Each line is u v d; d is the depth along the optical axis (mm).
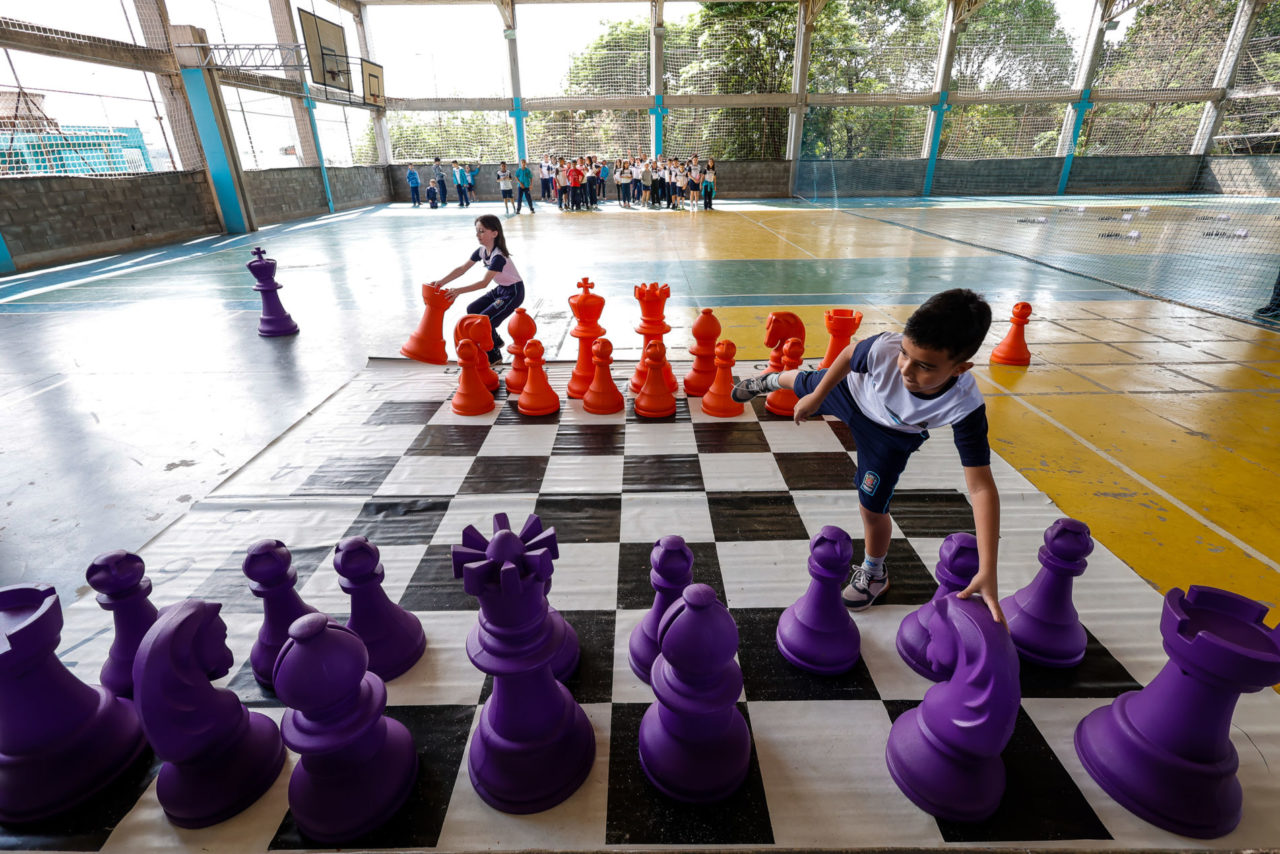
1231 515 1997
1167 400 2936
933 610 1393
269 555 1315
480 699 1340
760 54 15945
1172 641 1029
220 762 1115
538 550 1049
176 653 1028
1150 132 16141
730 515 1992
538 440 2512
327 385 3236
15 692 1079
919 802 1093
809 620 1409
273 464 2324
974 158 16500
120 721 1219
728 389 2695
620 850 1033
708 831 1063
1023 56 15539
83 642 1492
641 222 11453
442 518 1989
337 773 1072
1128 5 14664
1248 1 14758
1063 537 1364
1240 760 1185
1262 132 15250
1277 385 3117
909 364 1119
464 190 15922
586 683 1373
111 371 3459
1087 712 1297
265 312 4121
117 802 1141
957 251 7414
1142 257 6844
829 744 1227
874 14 15492
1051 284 5523
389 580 1702
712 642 999
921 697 1338
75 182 7840
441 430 2609
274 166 13328
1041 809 1099
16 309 5055
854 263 6680
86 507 2100
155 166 9938
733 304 4910
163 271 6895
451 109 16594
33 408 2943
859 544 1846
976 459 1234
